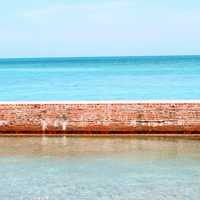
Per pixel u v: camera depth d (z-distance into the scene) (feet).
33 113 92.89
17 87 240.53
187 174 69.31
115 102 91.71
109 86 237.86
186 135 90.89
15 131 93.45
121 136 91.81
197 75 307.78
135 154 80.23
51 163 75.56
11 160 77.51
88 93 205.26
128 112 91.50
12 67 559.79
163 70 391.04
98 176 68.90
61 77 318.45
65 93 206.90
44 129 92.89
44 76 333.62
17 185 65.21
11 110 93.25
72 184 65.46
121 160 76.79
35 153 81.46
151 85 238.07
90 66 548.31
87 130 92.38
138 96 189.47
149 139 90.07
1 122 93.50
